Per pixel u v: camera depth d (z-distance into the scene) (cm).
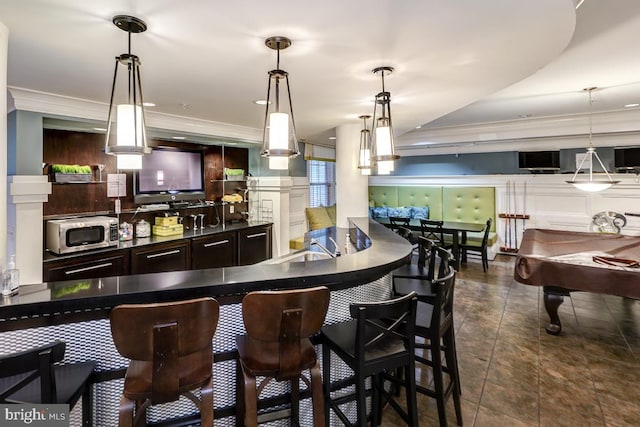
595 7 198
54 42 182
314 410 159
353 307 162
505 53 199
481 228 566
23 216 292
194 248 436
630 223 545
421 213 721
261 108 343
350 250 318
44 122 327
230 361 178
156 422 167
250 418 151
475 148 675
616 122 482
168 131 393
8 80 252
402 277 276
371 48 191
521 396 236
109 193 395
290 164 608
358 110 346
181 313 129
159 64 216
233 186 553
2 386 134
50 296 146
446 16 156
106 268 349
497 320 366
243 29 167
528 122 543
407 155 752
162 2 142
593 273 304
